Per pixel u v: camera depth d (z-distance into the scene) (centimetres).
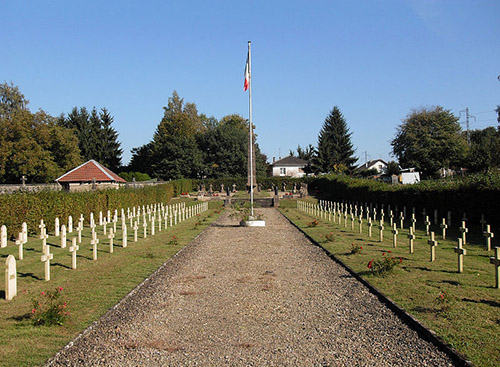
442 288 1029
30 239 2014
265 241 2158
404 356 671
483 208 2056
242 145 9344
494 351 659
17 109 7038
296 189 7919
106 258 1577
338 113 9481
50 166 5122
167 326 837
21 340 731
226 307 966
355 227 2627
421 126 6438
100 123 9312
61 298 994
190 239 2214
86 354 696
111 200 3200
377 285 1089
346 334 779
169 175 8569
